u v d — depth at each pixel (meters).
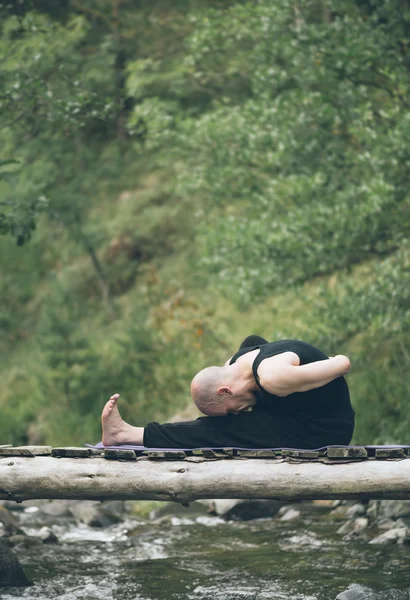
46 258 25.55
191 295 19.98
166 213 23.41
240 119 13.27
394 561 8.00
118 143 23.92
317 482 6.02
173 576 7.89
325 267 11.93
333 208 11.90
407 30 12.31
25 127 11.72
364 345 13.46
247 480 6.14
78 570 8.20
